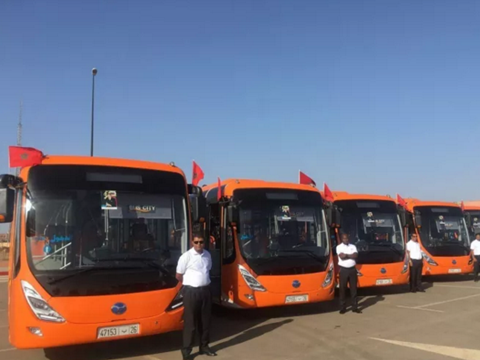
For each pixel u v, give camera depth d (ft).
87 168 22.62
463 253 49.39
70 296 20.03
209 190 38.32
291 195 33.53
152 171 24.04
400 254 41.16
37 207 21.02
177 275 22.20
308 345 24.48
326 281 31.99
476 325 28.84
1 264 80.79
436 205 50.83
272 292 30.17
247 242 31.07
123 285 21.03
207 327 22.65
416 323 29.55
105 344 24.89
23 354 23.48
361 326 28.84
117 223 22.15
